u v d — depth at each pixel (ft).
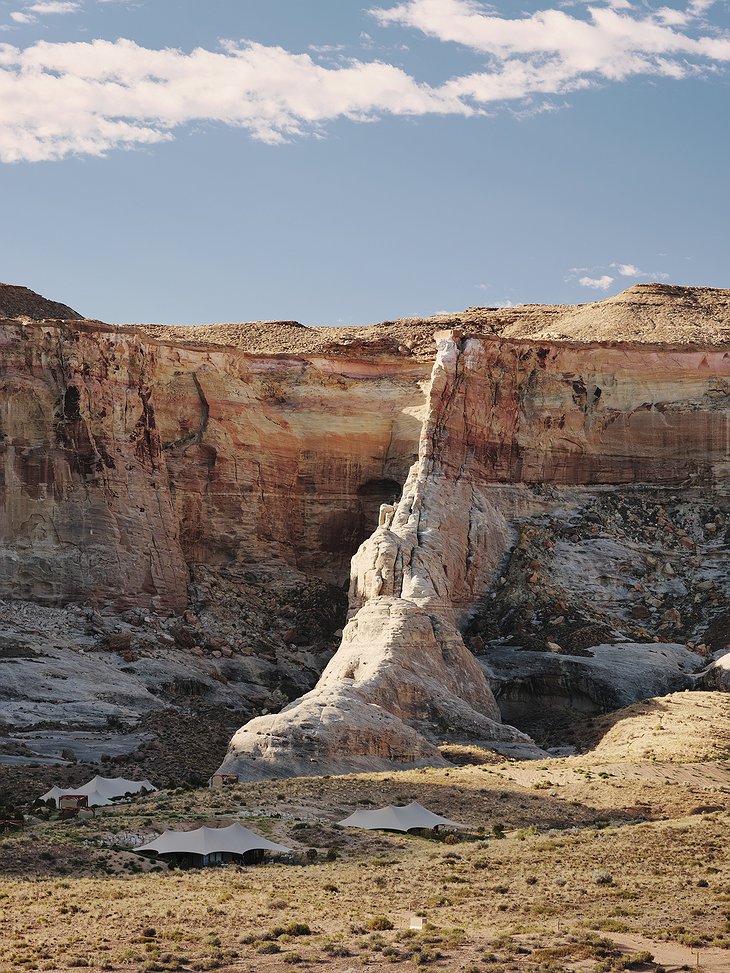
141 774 278.46
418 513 352.90
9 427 357.82
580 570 369.71
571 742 305.53
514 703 334.24
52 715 306.55
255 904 180.86
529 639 347.97
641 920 175.94
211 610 368.07
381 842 218.18
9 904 178.81
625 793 249.75
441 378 376.27
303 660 367.25
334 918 176.55
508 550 372.79
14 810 238.48
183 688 334.85
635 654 341.21
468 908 182.19
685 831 220.84
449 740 297.33
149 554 365.61
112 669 334.24
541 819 237.45
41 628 343.05
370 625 318.65
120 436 370.12
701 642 353.51
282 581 384.06
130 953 160.04
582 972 155.84
